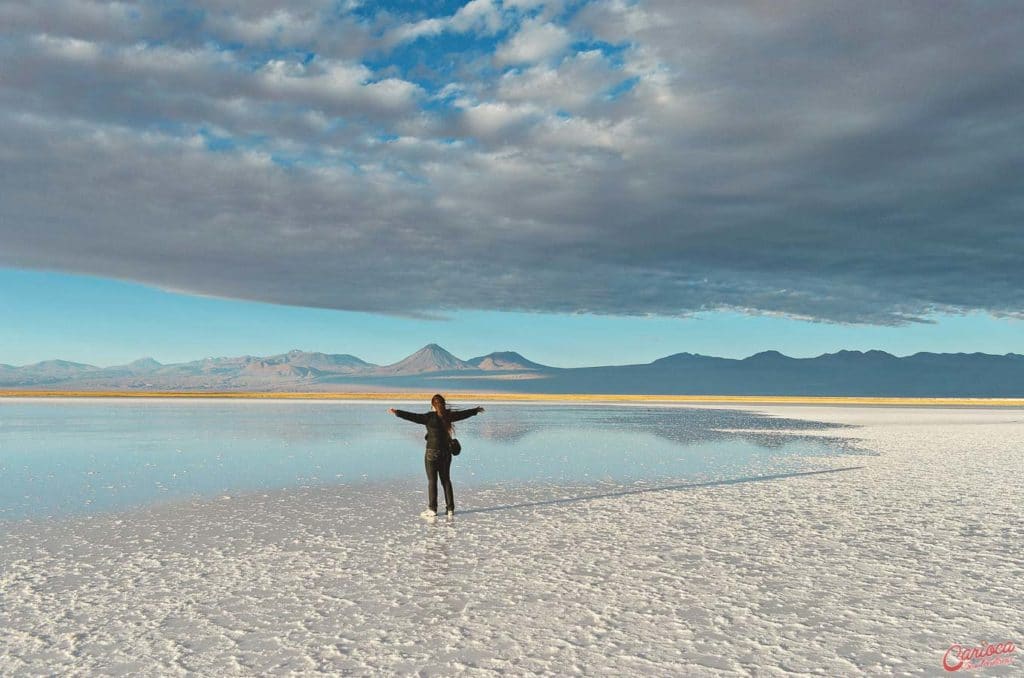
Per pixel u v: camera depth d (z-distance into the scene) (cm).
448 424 1249
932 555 951
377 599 761
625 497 1458
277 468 1962
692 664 582
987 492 1522
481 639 641
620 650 614
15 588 809
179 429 3616
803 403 10500
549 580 830
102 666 585
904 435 3306
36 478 1762
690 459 2217
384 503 1388
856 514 1257
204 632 663
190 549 999
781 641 634
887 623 680
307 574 862
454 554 962
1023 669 571
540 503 1385
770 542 1030
